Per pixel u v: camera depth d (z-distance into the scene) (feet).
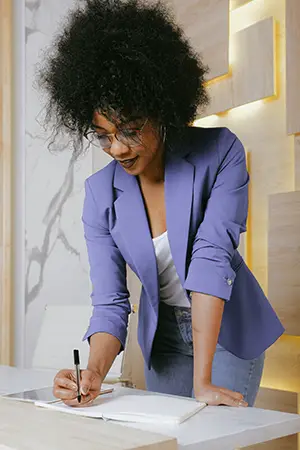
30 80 11.59
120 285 5.06
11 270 11.48
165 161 4.75
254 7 8.91
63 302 11.61
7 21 11.50
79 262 11.68
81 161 11.71
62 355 9.80
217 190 4.65
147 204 4.90
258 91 8.62
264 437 3.50
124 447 2.80
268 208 8.45
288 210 8.18
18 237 11.57
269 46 8.47
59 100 4.50
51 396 4.29
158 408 3.84
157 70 4.13
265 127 8.71
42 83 4.89
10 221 11.41
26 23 11.62
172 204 4.67
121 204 4.85
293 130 8.07
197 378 4.27
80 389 4.03
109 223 4.96
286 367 8.30
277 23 8.54
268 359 8.55
